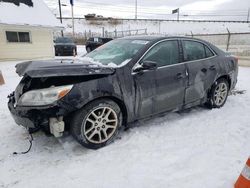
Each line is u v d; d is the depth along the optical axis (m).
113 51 3.79
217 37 14.13
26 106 2.74
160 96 3.60
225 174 2.55
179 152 3.03
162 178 2.52
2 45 14.01
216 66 4.43
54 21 15.90
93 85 2.92
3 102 5.12
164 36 3.87
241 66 12.55
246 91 6.32
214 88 4.50
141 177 2.54
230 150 3.07
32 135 3.47
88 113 2.95
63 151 3.06
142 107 3.46
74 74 2.79
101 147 3.15
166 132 3.59
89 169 2.69
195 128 3.75
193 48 4.16
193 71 4.00
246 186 2.17
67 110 2.77
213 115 4.32
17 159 2.88
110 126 3.20
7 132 3.58
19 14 14.37
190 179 2.49
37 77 2.71
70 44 18.78
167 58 3.73
